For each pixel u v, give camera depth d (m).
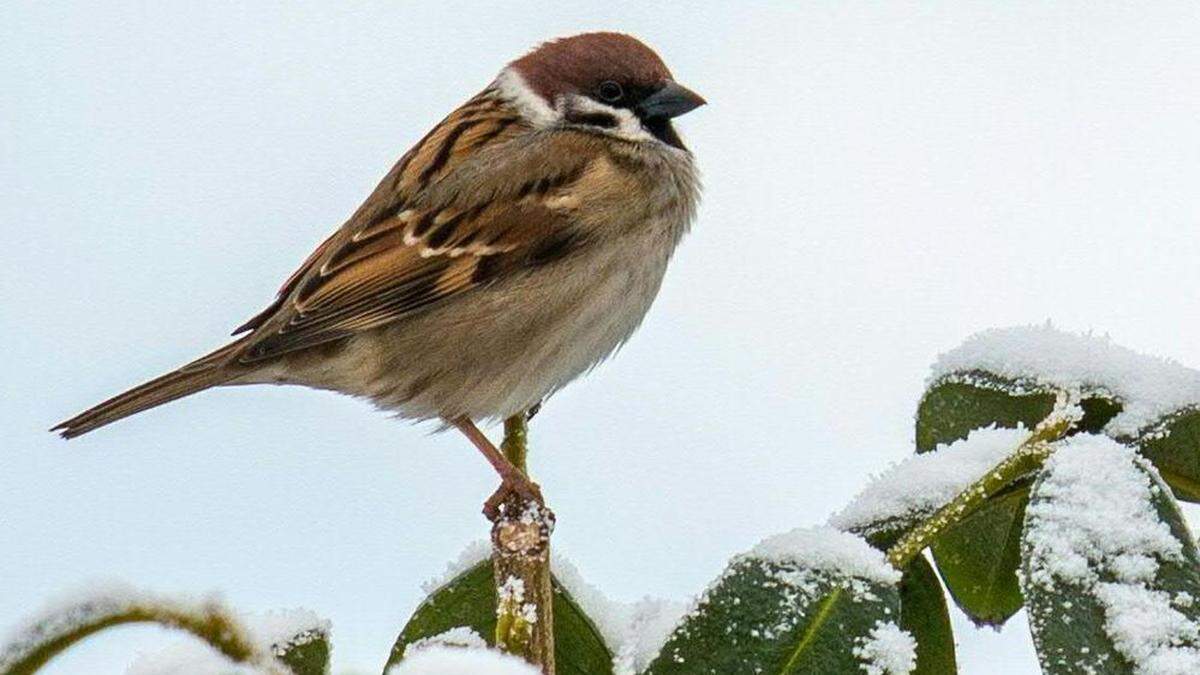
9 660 2.90
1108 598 4.05
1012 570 5.29
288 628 4.66
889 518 4.93
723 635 4.47
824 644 4.43
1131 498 4.24
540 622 4.74
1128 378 5.16
